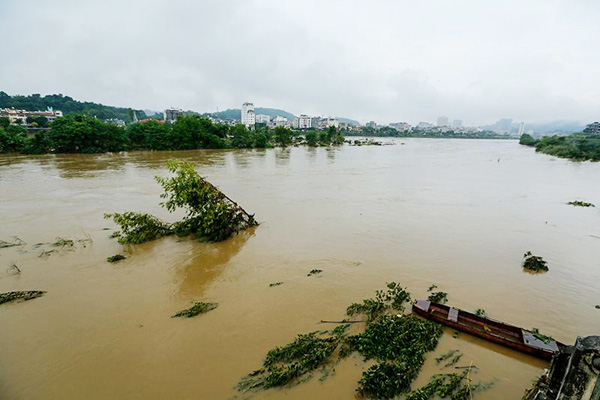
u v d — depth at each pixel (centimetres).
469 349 872
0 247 1523
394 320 957
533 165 5428
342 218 2048
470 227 1908
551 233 1838
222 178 3547
